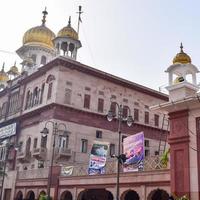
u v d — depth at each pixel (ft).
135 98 147.74
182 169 62.80
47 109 126.00
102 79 138.72
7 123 154.51
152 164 71.67
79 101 129.08
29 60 164.35
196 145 61.57
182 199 56.29
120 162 68.28
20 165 133.59
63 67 128.57
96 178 85.76
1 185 129.70
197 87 67.82
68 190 94.53
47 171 105.60
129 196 92.79
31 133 134.21
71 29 143.13
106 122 134.41
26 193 114.01
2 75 195.83
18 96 153.69
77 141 124.06
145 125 146.51
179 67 69.36
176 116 66.74
